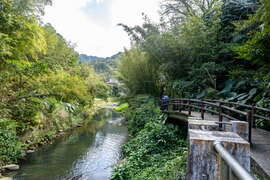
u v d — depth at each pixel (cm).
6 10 505
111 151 739
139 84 1206
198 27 771
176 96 969
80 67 1706
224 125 221
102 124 1340
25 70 539
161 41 881
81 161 635
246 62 738
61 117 1070
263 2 346
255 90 584
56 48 1230
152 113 908
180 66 860
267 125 480
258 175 227
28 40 586
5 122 551
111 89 3098
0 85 528
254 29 512
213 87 812
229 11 863
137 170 450
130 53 1267
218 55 782
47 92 689
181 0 1118
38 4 643
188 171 83
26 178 498
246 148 75
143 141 602
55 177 513
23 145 636
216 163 80
